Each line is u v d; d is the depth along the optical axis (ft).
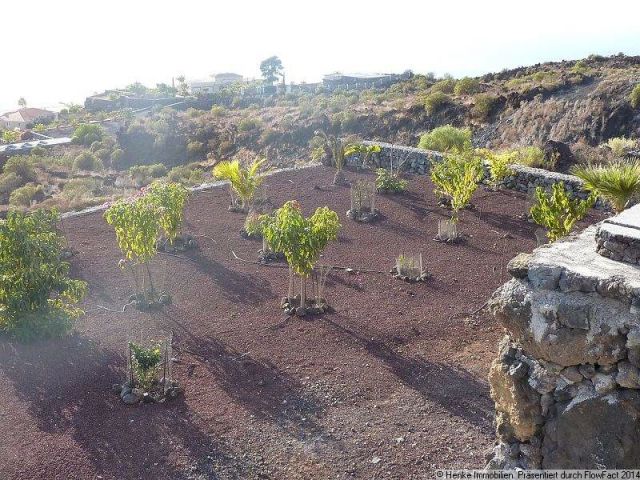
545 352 12.35
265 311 25.00
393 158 48.01
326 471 15.51
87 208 41.32
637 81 91.45
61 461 15.90
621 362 11.54
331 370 20.43
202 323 24.08
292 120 119.24
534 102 96.27
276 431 17.19
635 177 25.25
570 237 14.56
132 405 18.52
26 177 86.94
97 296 26.58
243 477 15.34
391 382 19.66
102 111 200.44
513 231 34.09
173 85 281.54
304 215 37.47
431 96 107.86
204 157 121.80
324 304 25.03
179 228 32.73
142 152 125.49
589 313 11.64
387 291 26.86
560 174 39.29
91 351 21.86
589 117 87.86
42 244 23.49
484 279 27.91
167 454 16.20
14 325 21.91
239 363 20.97
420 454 16.02
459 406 18.16
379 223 36.27
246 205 39.11
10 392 19.25
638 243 12.37
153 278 28.43
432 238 33.55
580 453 12.42
